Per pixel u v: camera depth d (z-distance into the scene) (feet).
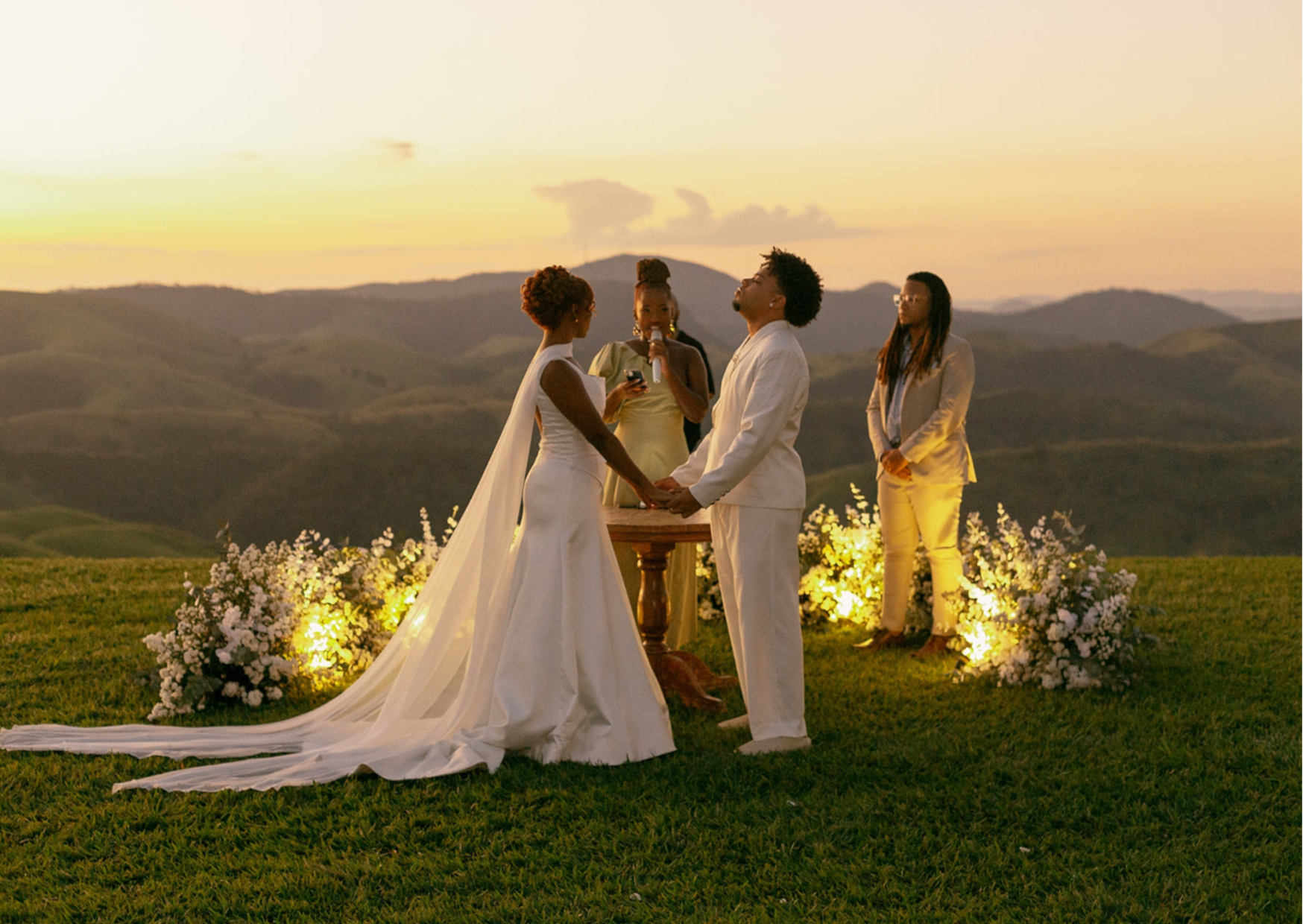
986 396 532.32
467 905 10.16
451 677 14.84
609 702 13.97
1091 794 12.97
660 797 12.71
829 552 23.24
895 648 20.76
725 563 14.61
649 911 10.10
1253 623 21.91
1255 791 13.09
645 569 16.79
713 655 20.02
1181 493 334.44
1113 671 17.49
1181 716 15.88
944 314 19.22
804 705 16.75
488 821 11.91
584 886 10.64
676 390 17.87
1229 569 28.35
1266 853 11.50
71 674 18.02
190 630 16.74
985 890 10.70
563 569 14.06
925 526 19.84
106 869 10.81
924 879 10.95
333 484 384.88
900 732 15.38
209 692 16.56
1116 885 10.87
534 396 14.46
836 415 483.10
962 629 18.74
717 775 13.33
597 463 14.67
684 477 15.84
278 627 16.84
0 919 9.78
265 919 9.94
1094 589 17.89
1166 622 21.94
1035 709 16.62
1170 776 13.51
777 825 11.89
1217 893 10.64
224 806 12.32
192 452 499.10
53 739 14.53
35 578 26.76
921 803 12.71
